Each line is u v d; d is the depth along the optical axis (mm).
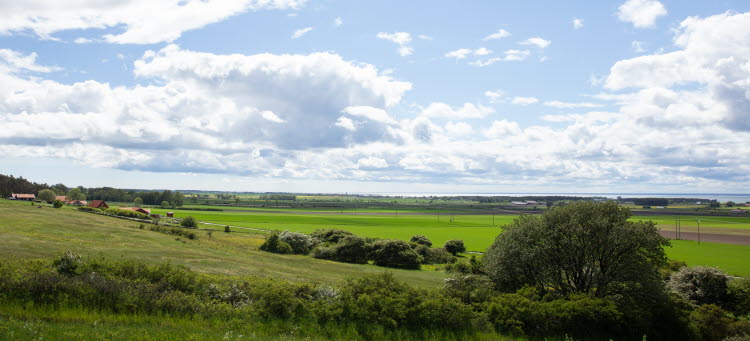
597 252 33438
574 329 25641
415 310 23047
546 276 34312
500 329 25141
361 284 25953
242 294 24469
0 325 15312
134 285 21953
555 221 35875
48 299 19469
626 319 27000
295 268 55562
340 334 20672
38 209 95250
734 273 69688
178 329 17953
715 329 29812
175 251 53500
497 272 35219
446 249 96750
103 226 74000
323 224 165375
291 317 21734
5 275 20219
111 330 16391
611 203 36312
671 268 60750
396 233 137000
